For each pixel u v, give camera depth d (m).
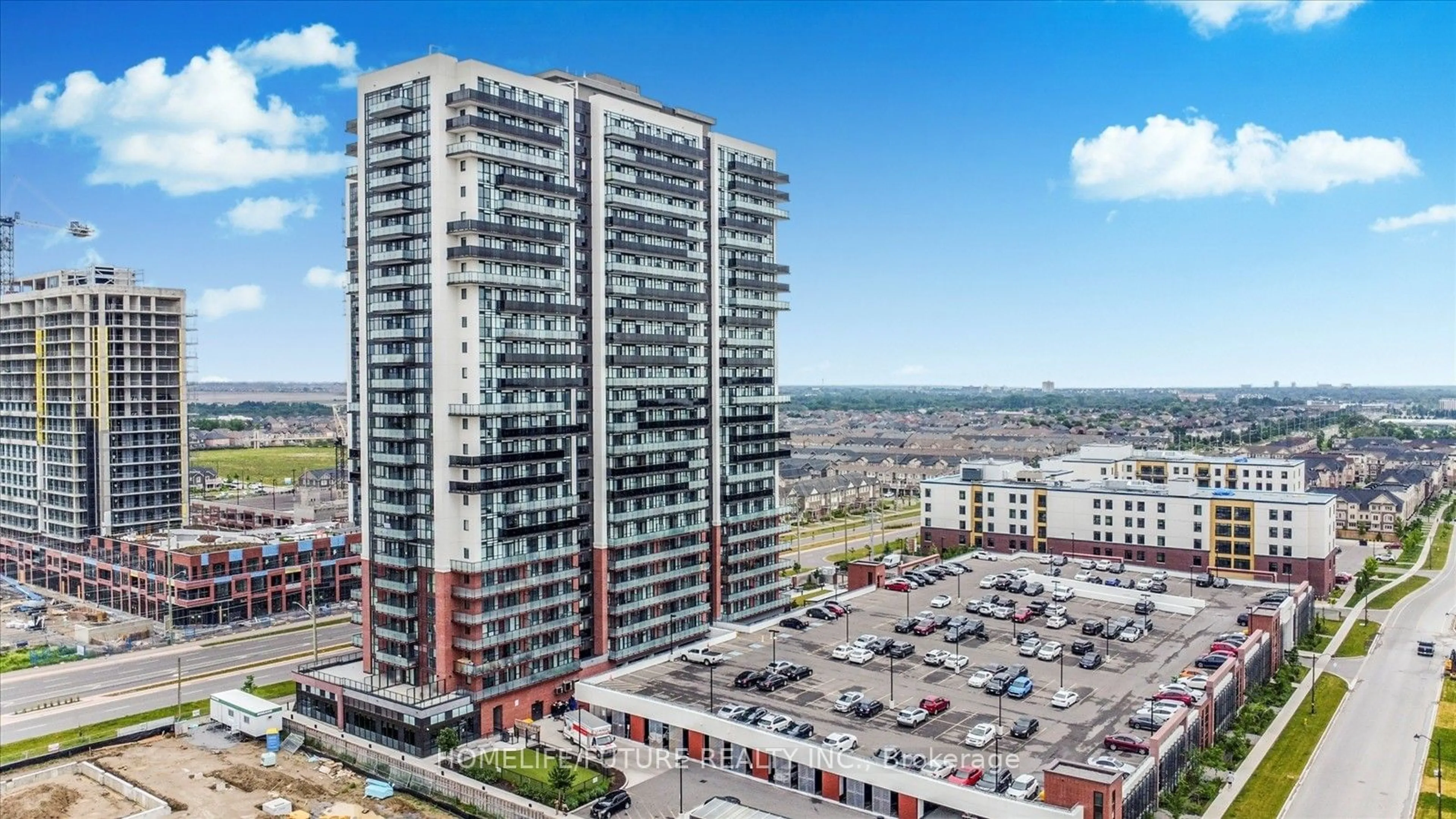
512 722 131.00
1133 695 122.50
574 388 139.75
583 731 119.25
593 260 146.12
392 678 132.38
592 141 146.12
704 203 163.25
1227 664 128.00
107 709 141.75
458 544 127.50
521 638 131.88
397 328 130.88
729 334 168.62
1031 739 108.19
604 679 130.88
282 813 107.00
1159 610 166.38
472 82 126.38
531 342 133.88
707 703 121.19
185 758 123.94
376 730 126.00
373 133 131.62
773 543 180.62
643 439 152.25
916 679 130.00
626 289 150.00
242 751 126.50
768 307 174.38
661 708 119.69
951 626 151.62
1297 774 113.12
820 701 121.88
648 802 104.56
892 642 143.25
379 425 132.50
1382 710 135.50
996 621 158.88
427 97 126.81
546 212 133.25
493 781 112.19
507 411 128.12
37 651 170.38
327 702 132.62
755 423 174.12
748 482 174.25
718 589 167.50
